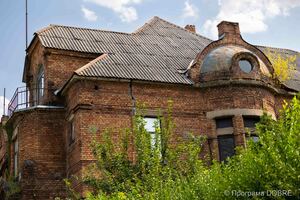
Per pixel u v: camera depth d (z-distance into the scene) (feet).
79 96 64.49
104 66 68.64
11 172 75.61
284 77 79.25
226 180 30.94
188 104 69.92
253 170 28.91
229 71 70.85
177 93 69.97
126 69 69.31
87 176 52.95
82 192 59.88
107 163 50.67
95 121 63.98
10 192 66.80
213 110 70.49
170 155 47.91
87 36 81.82
